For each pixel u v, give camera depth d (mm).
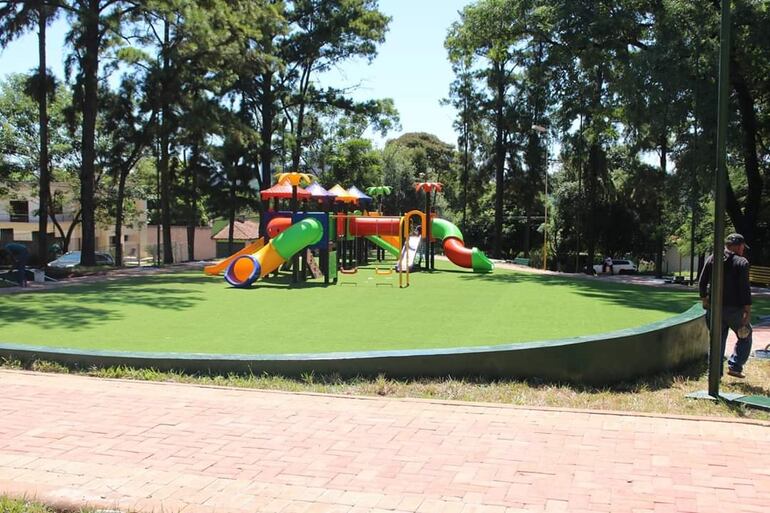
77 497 4047
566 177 50250
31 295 17469
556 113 35750
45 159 25375
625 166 38719
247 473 4480
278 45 38344
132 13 27781
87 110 27734
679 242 34438
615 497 4078
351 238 30734
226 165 40906
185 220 58781
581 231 43312
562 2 24875
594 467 4590
